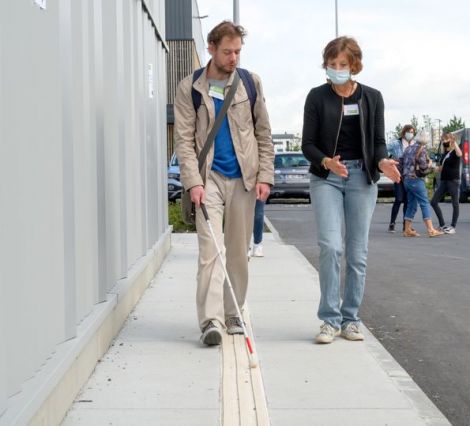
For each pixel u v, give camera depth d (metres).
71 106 4.50
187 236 13.59
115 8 6.24
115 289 6.10
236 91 5.73
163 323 6.39
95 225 5.35
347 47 5.51
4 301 3.26
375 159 5.70
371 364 5.20
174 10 34.47
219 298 5.69
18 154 3.52
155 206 9.41
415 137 14.35
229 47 5.63
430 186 31.81
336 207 5.71
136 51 7.66
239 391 4.58
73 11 4.77
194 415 4.20
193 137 5.80
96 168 5.36
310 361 5.27
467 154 25.83
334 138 5.66
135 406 4.33
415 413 4.25
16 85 3.51
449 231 14.78
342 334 5.93
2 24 3.27
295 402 4.42
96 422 4.07
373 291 8.31
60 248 4.25
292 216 19.22
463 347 6.01
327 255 5.68
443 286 8.60
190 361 5.23
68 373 4.22
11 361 3.39
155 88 9.55
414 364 5.55
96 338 5.09
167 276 8.88
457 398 4.81
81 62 4.92
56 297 4.19
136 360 5.25
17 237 3.48
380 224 17.09
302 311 6.91
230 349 5.52
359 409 4.31
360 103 5.64
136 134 7.60
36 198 3.80
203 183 5.75
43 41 3.98
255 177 5.86
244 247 5.95
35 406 3.41
